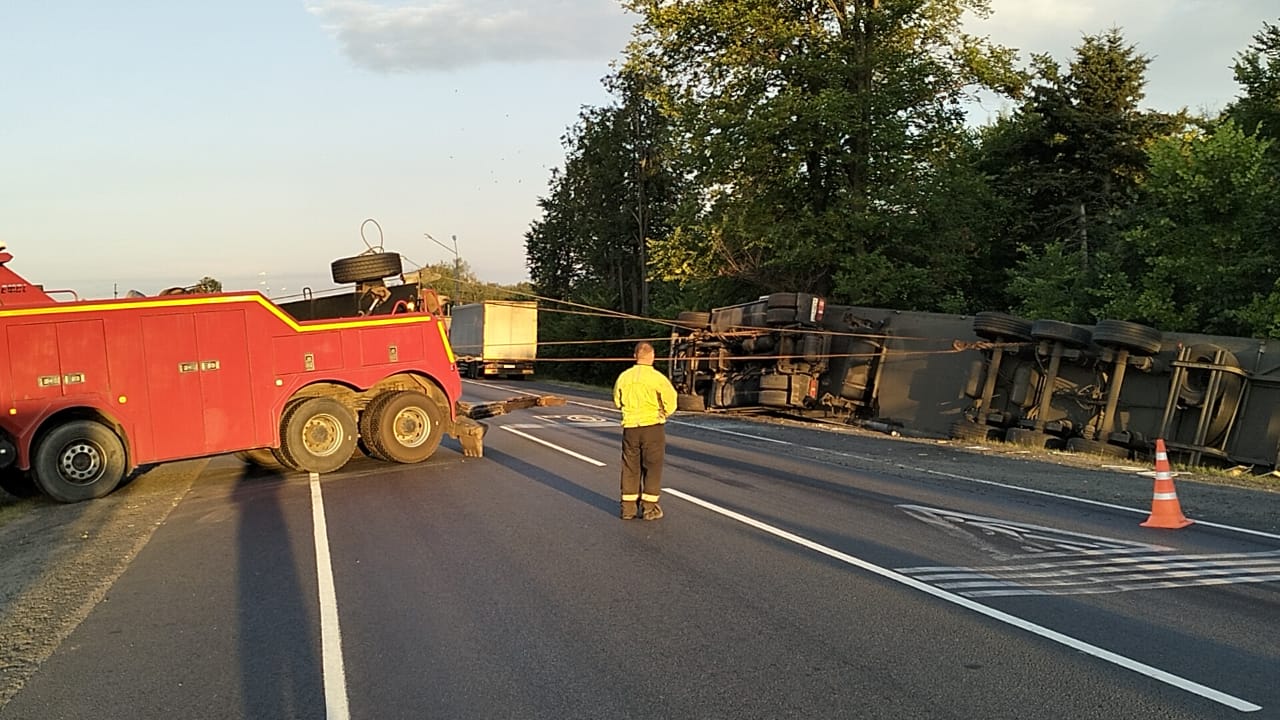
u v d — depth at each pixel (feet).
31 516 38.93
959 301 99.50
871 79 99.91
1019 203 122.31
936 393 64.85
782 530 30.76
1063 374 57.72
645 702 16.52
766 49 100.94
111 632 21.91
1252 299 60.54
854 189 99.35
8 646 21.09
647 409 32.60
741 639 19.80
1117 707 15.92
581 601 22.93
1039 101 123.95
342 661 19.20
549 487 40.50
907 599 22.66
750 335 76.18
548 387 141.38
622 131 180.96
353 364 48.29
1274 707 15.88
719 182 104.53
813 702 16.33
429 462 50.06
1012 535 29.89
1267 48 78.13
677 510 34.47
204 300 44.04
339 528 32.99
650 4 102.63
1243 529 31.07
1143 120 122.72
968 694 16.57
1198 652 18.72
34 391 40.70
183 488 44.86
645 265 174.50
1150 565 25.98
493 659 18.98
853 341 71.87
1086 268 89.40
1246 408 50.19
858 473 44.19
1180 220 65.77
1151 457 52.44
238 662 19.43
